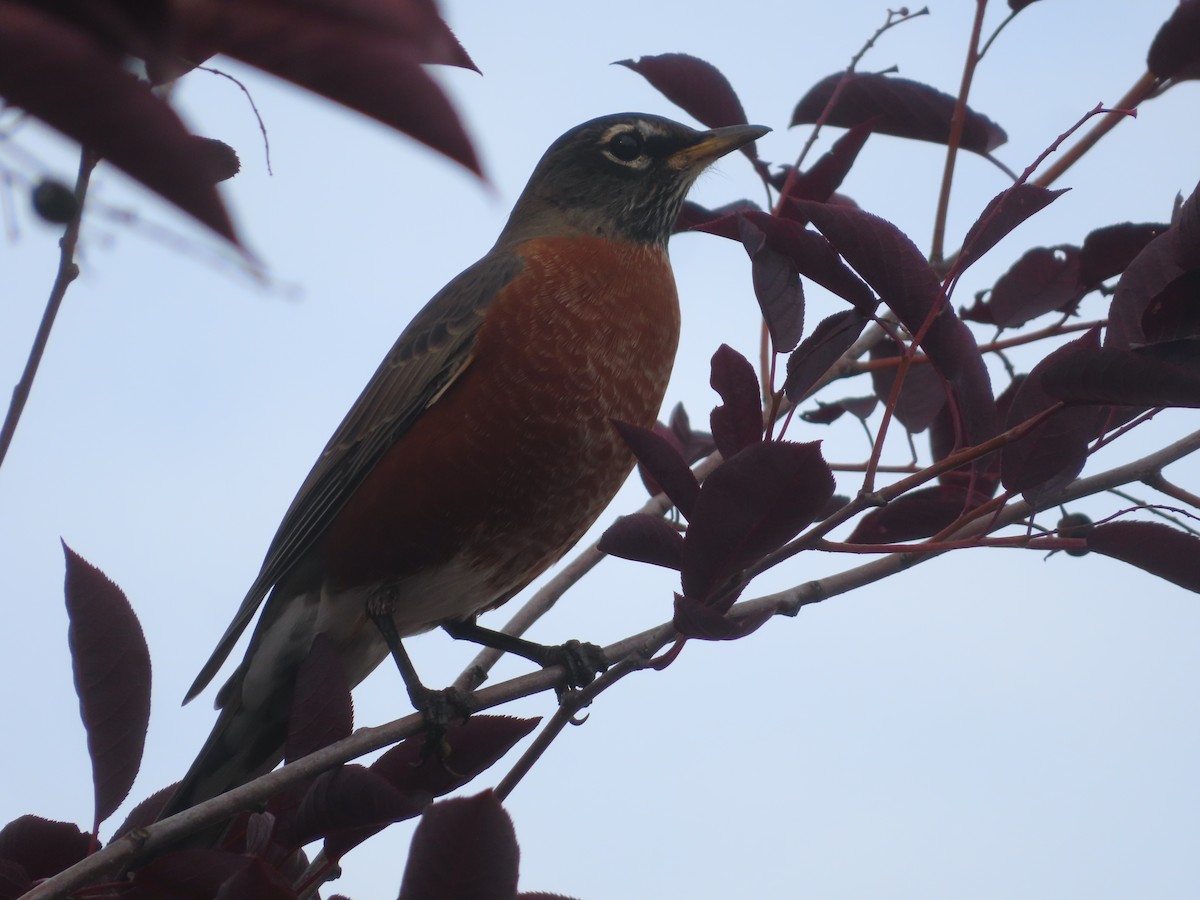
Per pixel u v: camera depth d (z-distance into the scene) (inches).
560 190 370.9
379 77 79.4
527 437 318.7
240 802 197.2
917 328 218.1
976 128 307.4
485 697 247.1
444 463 319.6
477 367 319.6
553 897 197.6
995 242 214.4
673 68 318.0
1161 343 191.5
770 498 187.8
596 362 321.7
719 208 319.6
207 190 77.2
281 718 330.3
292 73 80.0
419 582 330.6
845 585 224.5
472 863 170.4
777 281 220.7
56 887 181.8
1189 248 211.2
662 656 207.8
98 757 206.8
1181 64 278.5
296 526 331.9
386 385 328.2
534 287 323.0
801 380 220.5
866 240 215.9
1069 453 212.1
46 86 76.2
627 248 346.9
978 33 289.7
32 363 148.7
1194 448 237.0
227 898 166.4
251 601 324.8
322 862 201.8
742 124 325.4
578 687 317.7
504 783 213.6
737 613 217.9
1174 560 213.9
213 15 77.1
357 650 345.1
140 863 207.3
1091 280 289.4
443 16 81.4
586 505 329.4
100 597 209.3
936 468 201.3
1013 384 287.1
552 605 294.2
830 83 313.9
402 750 211.0
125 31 75.7
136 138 77.2
